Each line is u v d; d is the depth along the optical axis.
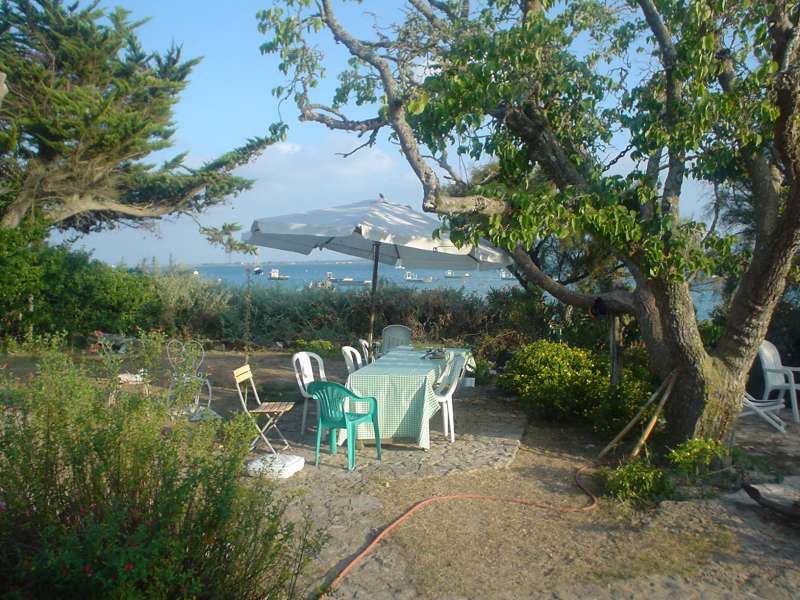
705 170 7.21
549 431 8.55
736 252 8.73
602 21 7.95
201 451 3.72
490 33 7.34
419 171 6.34
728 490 6.23
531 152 7.51
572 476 6.68
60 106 17.41
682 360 6.89
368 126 7.77
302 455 7.18
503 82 6.80
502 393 10.98
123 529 3.29
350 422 6.71
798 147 5.71
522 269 8.15
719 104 6.34
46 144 17.64
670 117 6.90
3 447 3.46
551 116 7.64
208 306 17.39
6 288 14.22
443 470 6.73
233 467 3.48
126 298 16.20
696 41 6.43
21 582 3.21
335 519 5.44
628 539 5.16
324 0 7.37
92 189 20.41
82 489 3.45
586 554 4.89
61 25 20.56
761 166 6.80
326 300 17.84
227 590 3.24
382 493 6.07
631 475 6.09
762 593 4.32
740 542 5.07
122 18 22.70
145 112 21.38
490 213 6.16
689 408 6.90
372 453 7.33
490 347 13.99
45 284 15.18
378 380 7.31
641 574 4.57
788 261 6.29
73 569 2.97
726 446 6.91
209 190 23.88
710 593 4.32
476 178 11.13
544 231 6.25
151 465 3.56
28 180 18.06
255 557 3.39
